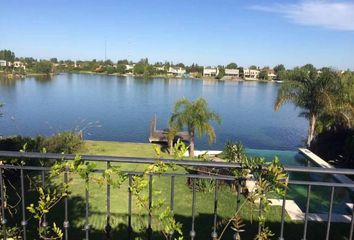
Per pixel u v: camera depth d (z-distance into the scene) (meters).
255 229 6.02
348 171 2.35
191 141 13.34
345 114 15.76
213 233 2.97
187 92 60.62
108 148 13.86
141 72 108.38
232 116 35.69
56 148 11.71
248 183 3.54
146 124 28.55
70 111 34.25
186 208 7.18
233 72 115.19
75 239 5.39
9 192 6.86
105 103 42.09
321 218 6.89
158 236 5.35
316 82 16.50
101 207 6.83
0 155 2.52
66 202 2.90
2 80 64.19
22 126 25.56
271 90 74.62
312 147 16.97
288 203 7.49
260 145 22.28
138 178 2.59
